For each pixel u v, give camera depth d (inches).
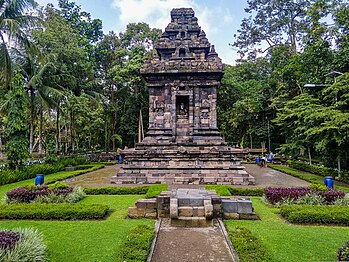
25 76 1106.1
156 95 866.1
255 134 1761.8
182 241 329.4
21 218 413.1
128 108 1755.7
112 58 1834.4
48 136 1731.1
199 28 926.4
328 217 392.8
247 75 1898.4
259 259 261.6
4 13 835.4
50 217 413.4
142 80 1640.0
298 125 925.2
